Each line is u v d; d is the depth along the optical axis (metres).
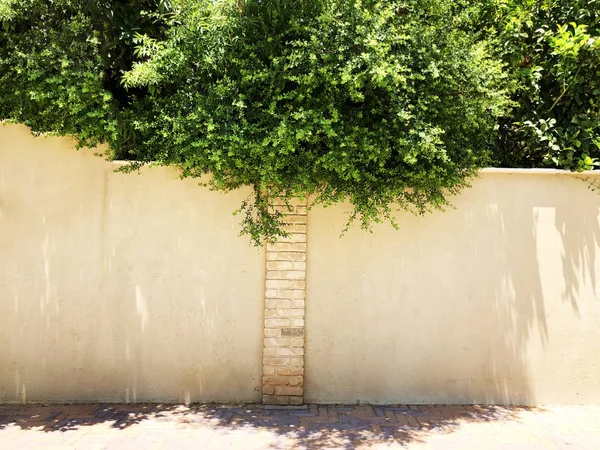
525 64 6.20
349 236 5.66
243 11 5.04
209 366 5.61
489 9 6.07
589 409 5.49
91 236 5.62
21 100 5.16
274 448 4.43
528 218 5.71
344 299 5.63
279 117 4.85
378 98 5.07
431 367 5.64
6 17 4.95
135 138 5.48
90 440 4.58
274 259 5.57
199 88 5.24
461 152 5.41
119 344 5.60
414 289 5.66
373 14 4.93
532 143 5.97
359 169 5.11
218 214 5.64
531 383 5.64
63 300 5.60
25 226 5.61
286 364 5.55
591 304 5.66
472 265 5.68
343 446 4.48
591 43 5.60
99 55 5.19
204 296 5.62
